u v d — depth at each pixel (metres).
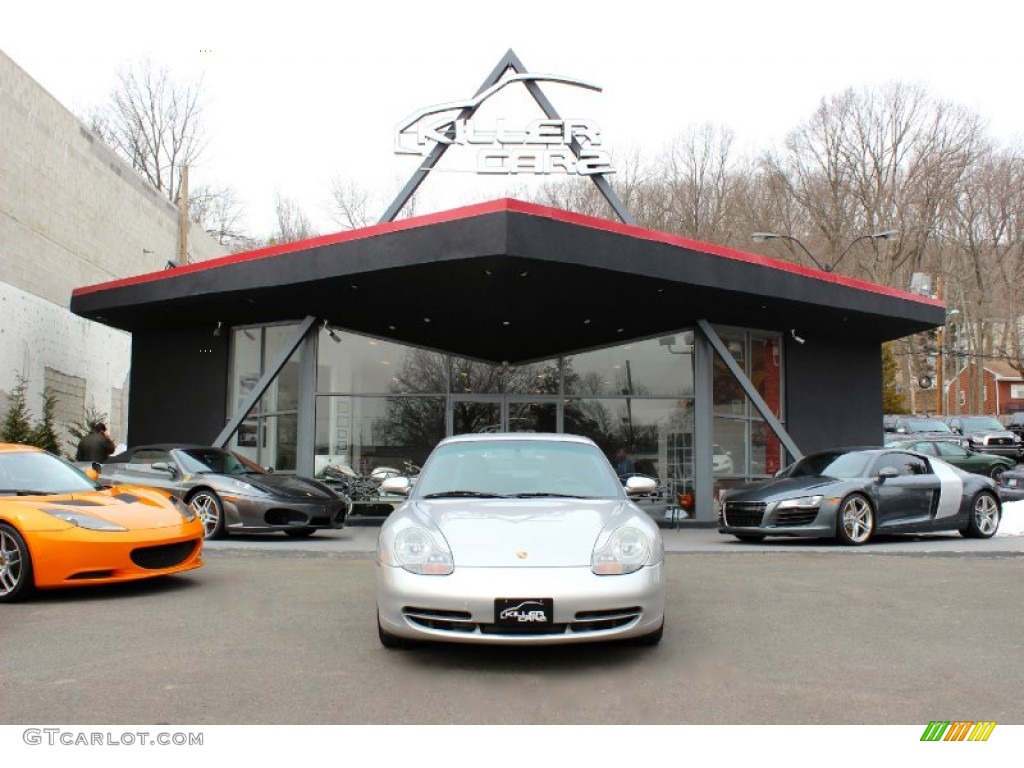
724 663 5.01
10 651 5.26
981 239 47.41
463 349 17.00
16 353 18.23
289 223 51.56
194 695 4.37
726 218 48.28
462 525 5.16
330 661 5.04
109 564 6.91
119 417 23.95
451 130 14.38
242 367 16.27
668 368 16.25
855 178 48.25
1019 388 68.12
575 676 4.73
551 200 44.50
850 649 5.36
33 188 19.05
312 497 11.55
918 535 13.27
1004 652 5.30
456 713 4.11
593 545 4.96
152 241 26.95
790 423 16.66
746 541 12.20
